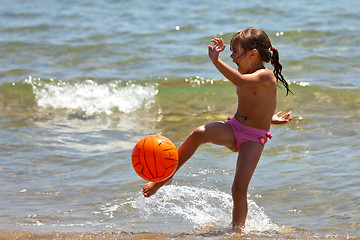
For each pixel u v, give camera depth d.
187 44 45.50
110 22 52.81
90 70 39.88
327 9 55.31
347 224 16.36
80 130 28.50
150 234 15.52
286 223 16.66
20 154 24.33
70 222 17.00
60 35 48.31
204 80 37.72
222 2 60.31
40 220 17.14
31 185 20.62
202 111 32.41
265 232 15.72
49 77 38.28
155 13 56.12
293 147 24.38
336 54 41.50
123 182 20.83
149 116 31.44
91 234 15.57
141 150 14.96
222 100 34.56
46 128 28.80
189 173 21.62
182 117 31.14
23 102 34.28
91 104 33.84
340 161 22.11
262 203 18.38
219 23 51.56
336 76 36.81
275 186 19.80
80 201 18.98
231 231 15.84
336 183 19.75
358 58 40.50
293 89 34.34
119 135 27.50
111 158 23.75
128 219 17.34
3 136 27.05
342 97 32.50
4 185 20.56
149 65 40.69
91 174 21.83
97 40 46.56
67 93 35.69
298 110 30.64
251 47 16.05
